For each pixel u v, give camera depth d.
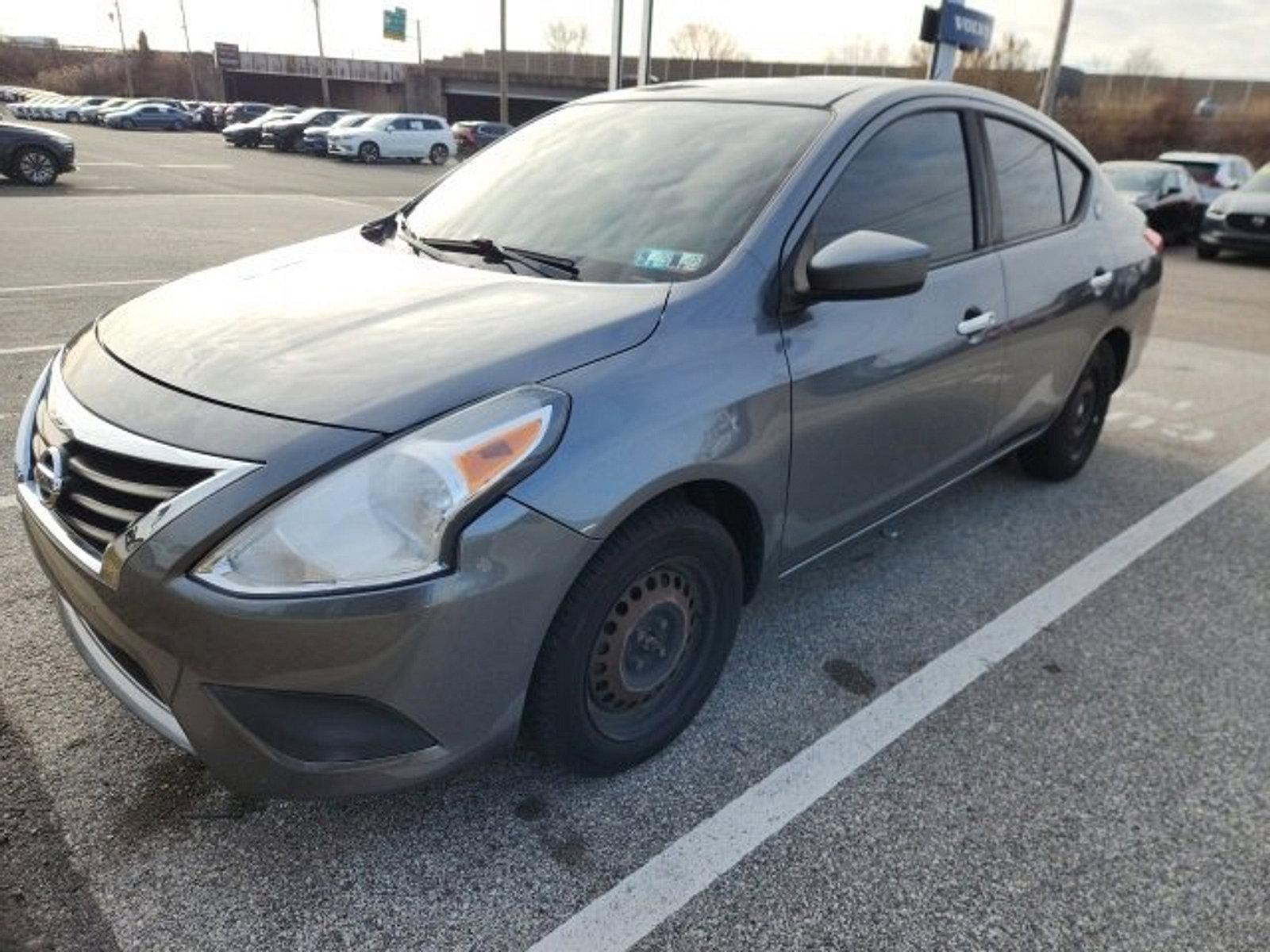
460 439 1.82
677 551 2.22
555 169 3.02
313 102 81.31
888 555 3.69
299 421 1.82
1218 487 4.53
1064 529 3.98
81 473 1.95
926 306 2.91
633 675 2.29
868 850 2.20
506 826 2.22
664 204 2.66
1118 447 5.11
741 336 2.33
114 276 8.51
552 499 1.89
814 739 2.57
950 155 3.18
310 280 2.53
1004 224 3.43
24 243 10.20
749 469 2.33
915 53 37.94
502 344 2.06
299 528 1.73
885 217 2.83
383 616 1.74
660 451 2.07
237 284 2.54
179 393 1.96
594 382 2.03
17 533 3.47
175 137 41.75
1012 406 3.57
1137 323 4.38
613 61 15.08
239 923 1.94
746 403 2.28
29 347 5.93
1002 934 1.99
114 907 1.96
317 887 2.04
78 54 92.69
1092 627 3.20
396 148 32.28
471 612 1.82
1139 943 1.98
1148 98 41.47
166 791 2.27
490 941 1.93
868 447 2.78
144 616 1.80
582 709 2.15
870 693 2.78
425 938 1.93
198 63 82.75
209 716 1.83
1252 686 2.89
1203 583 3.54
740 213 2.53
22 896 1.97
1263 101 41.22
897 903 2.06
